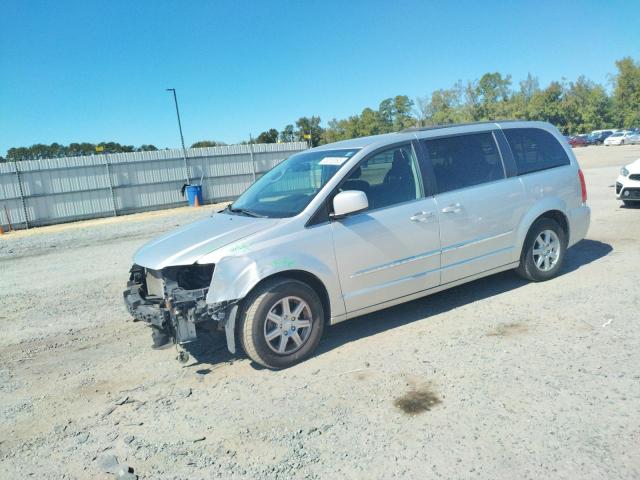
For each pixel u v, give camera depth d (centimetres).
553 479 275
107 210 2338
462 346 452
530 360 413
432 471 291
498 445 308
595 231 879
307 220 450
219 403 391
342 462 306
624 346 423
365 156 490
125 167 2366
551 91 8806
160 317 432
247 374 439
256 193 556
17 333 610
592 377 378
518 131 602
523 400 354
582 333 455
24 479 317
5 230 2122
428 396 372
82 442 354
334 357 455
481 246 546
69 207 2259
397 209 491
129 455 332
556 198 603
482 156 562
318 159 528
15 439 366
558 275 634
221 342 515
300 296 442
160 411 387
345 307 468
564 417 330
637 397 347
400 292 498
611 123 8994
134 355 507
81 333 590
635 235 820
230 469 309
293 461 311
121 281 849
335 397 384
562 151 634
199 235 471
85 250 1271
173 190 2486
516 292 584
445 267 523
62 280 904
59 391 439
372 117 8119
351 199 443
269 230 439
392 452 311
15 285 899
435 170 525
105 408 400
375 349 464
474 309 542
